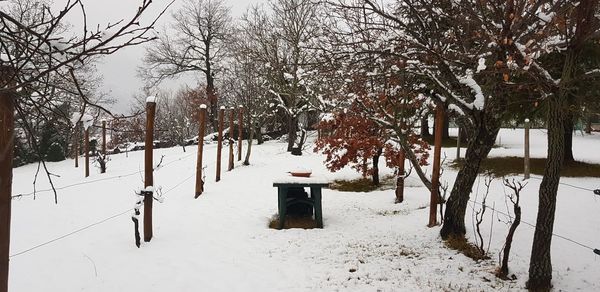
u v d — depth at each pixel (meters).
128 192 12.14
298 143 20.06
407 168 13.61
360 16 6.82
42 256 6.28
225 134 27.47
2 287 2.74
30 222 8.55
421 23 6.00
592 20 4.22
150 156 7.06
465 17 5.31
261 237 7.43
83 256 6.29
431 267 5.82
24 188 13.95
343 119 10.63
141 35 2.09
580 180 10.34
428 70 6.21
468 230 6.98
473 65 5.86
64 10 1.95
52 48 2.24
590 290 4.82
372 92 8.64
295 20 17.47
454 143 19.48
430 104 8.16
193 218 8.71
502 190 9.54
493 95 5.88
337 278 5.58
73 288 5.23
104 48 2.06
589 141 21.05
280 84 20.23
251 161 17.62
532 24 5.07
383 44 6.12
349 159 11.00
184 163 17.95
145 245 6.84
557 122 4.67
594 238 6.20
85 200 10.94
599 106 6.55
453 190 6.83
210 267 5.98
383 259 6.23
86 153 15.98
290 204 8.42
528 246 6.13
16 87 1.89
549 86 4.46
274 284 5.44
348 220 8.66
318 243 7.08
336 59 5.75
